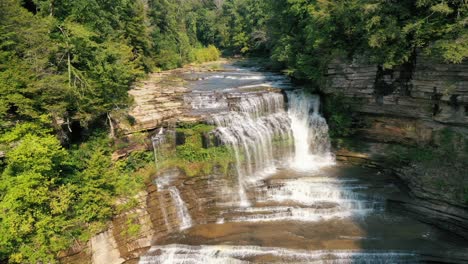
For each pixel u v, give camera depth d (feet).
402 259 56.08
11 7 56.65
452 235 62.03
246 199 73.10
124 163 69.92
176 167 74.28
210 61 235.20
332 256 56.65
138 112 79.56
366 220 66.90
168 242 62.69
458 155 67.67
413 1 70.59
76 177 60.03
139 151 72.54
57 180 56.85
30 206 51.29
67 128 65.82
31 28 57.21
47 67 62.03
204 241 62.23
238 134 81.56
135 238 62.08
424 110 73.82
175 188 70.18
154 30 175.01
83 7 72.49
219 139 78.13
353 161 86.53
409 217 67.46
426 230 63.52
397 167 77.51
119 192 64.90
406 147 78.59
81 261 55.62
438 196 65.10
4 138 52.24
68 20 67.92
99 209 59.41
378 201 70.18
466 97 65.36
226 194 72.90
